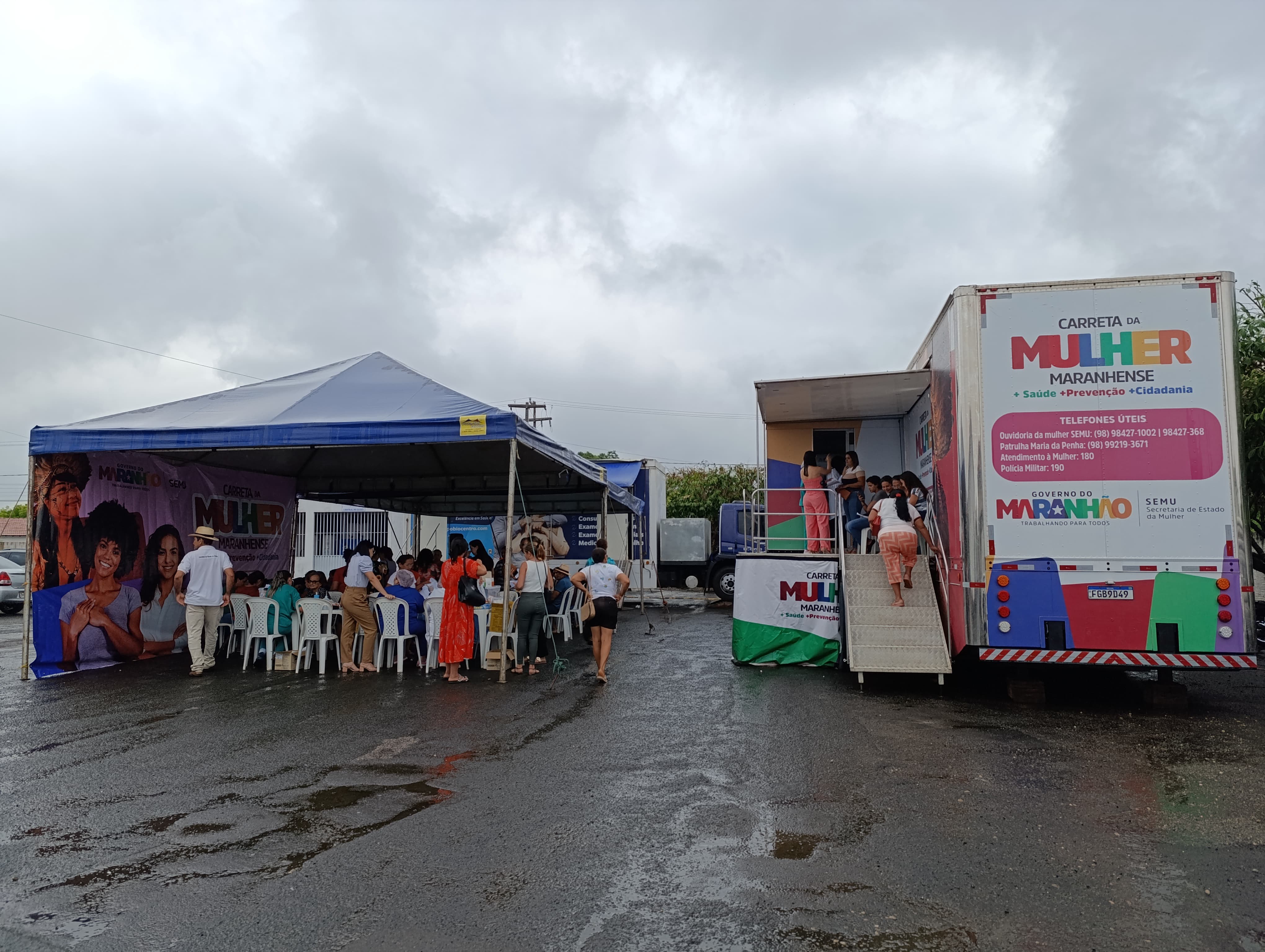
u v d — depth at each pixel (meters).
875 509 10.10
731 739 6.33
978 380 7.52
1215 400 7.16
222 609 9.94
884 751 5.97
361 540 20.97
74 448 9.40
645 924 3.31
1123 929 3.27
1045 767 5.56
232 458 12.72
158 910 3.46
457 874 3.81
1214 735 6.52
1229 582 7.04
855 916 3.38
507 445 12.44
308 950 3.12
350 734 6.51
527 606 9.23
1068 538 7.32
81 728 6.80
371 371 10.65
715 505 34.50
